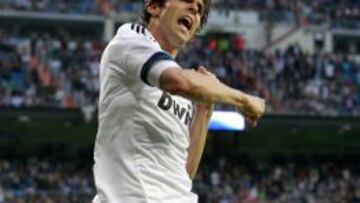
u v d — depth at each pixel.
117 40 9.11
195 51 96.06
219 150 89.81
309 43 107.12
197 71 8.98
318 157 94.88
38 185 79.81
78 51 93.69
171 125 9.16
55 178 81.56
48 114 86.12
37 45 93.12
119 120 9.14
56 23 103.12
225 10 104.50
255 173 88.56
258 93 93.88
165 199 9.06
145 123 9.07
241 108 8.70
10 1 102.25
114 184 9.12
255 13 105.94
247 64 97.00
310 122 92.00
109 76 9.14
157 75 8.54
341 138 94.75
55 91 87.56
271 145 92.62
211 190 82.62
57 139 90.31
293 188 87.19
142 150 9.10
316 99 93.94
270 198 84.69
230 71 95.44
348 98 94.69
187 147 9.62
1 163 84.12
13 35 100.00
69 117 86.56
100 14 102.19
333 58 100.06
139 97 9.03
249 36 105.38
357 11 110.25
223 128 48.34
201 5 9.44
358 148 94.75
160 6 9.47
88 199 76.25
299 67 97.75
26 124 88.81
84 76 90.00
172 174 9.19
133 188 9.04
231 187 84.44
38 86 87.62
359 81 97.31
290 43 105.75
